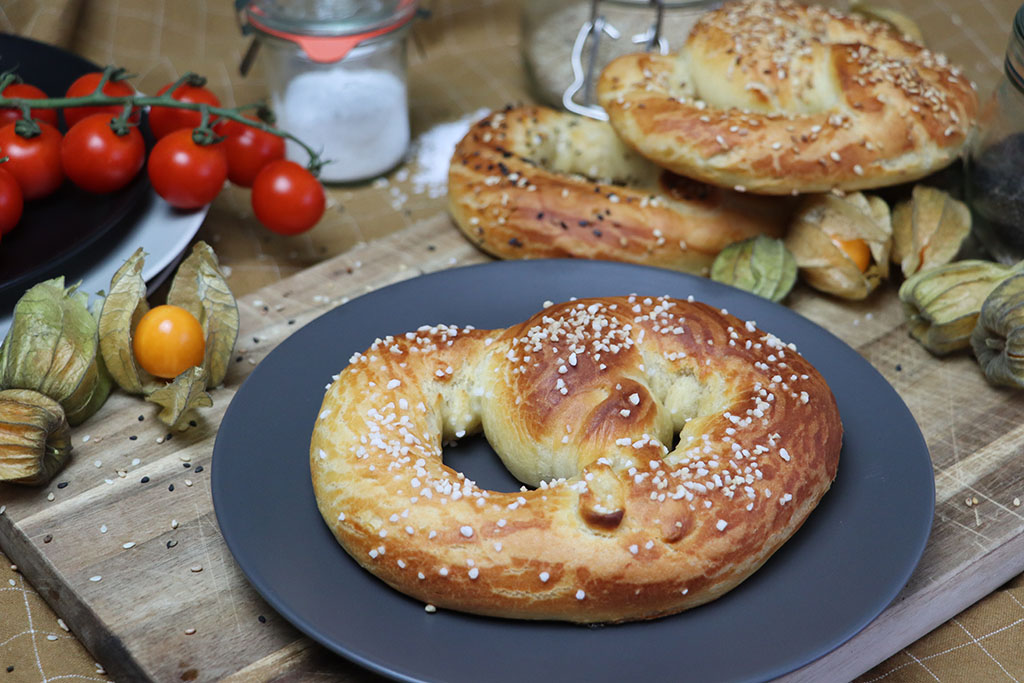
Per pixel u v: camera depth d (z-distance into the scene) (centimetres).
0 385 49
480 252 59
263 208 59
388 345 49
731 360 48
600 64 67
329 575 44
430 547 43
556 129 62
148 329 50
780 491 44
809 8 62
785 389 47
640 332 49
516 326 49
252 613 45
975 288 53
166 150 56
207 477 49
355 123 64
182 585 46
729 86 57
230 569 46
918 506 46
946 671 46
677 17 66
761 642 42
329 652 44
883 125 55
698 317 49
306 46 62
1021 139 54
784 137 55
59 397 49
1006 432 51
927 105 56
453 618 43
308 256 61
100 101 56
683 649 42
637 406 46
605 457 45
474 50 77
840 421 47
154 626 44
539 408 46
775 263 55
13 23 67
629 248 57
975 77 71
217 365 52
